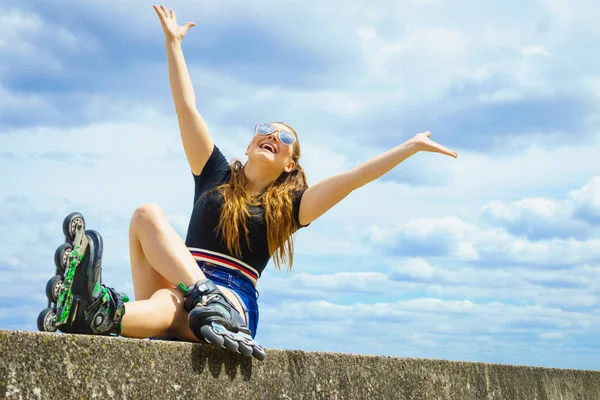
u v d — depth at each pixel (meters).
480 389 4.70
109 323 2.75
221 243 3.60
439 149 3.57
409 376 4.03
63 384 2.21
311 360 3.32
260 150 3.88
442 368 4.35
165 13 3.97
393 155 3.59
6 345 2.07
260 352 2.95
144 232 3.19
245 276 3.61
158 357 2.56
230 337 2.86
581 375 6.21
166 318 3.04
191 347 2.71
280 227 3.69
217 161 3.87
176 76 3.86
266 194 3.76
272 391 3.07
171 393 2.59
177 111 3.84
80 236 2.62
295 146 4.01
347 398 3.51
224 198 3.67
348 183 3.64
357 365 3.63
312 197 3.72
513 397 5.07
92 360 2.32
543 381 5.54
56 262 2.57
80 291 2.64
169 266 3.12
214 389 2.78
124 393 2.41
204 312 2.89
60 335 2.23
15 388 2.08
